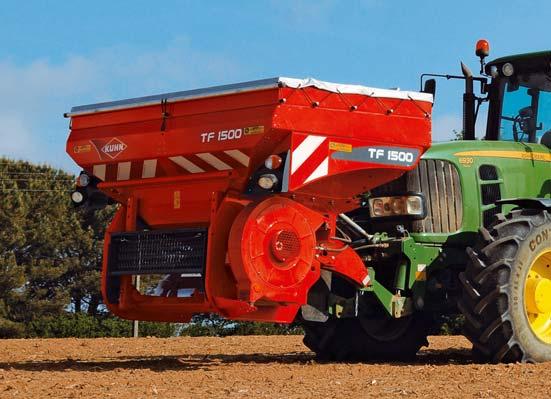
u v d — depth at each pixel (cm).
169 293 863
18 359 1036
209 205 839
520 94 1025
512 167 978
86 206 924
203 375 779
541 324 896
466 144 966
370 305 953
